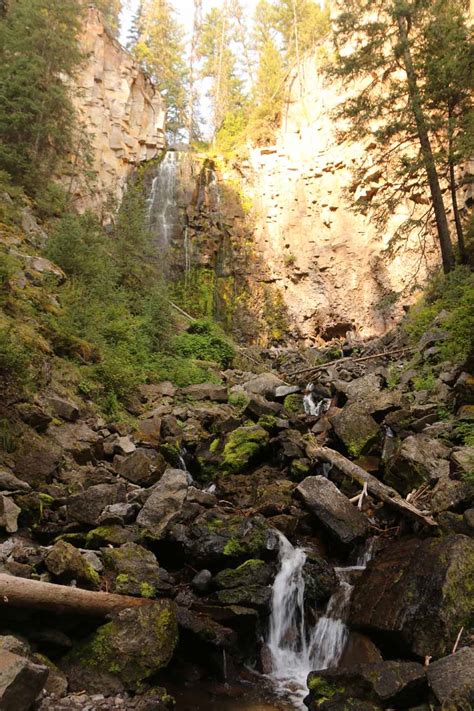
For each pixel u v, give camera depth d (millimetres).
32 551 5434
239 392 13805
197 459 10047
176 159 30578
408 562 5711
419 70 15328
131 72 29828
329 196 28047
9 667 3496
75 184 22156
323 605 6164
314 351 21828
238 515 7141
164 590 5711
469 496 6488
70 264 13578
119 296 14266
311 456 9219
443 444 8242
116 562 5730
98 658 4633
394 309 25297
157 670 4711
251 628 5758
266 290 28859
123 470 8414
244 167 31172
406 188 16562
